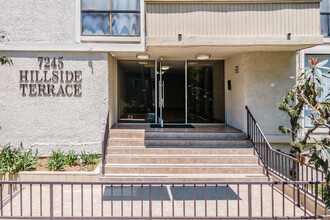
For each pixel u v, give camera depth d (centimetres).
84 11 695
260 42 597
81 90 687
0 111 674
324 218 372
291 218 368
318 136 711
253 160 612
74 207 440
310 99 484
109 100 716
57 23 682
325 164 346
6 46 669
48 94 682
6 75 675
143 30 699
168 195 496
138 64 878
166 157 611
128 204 454
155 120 884
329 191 375
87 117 688
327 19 723
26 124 679
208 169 583
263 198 484
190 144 667
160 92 869
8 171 545
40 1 680
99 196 490
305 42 594
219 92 888
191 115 889
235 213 420
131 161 609
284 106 568
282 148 711
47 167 600
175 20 604
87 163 585
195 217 366
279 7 602
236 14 607
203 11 606
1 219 370
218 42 600
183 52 727
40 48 676
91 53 690
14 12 676
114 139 671
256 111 702
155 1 600
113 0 701
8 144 675
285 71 700
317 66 466
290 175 630
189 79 886
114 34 701
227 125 852
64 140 684
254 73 701
